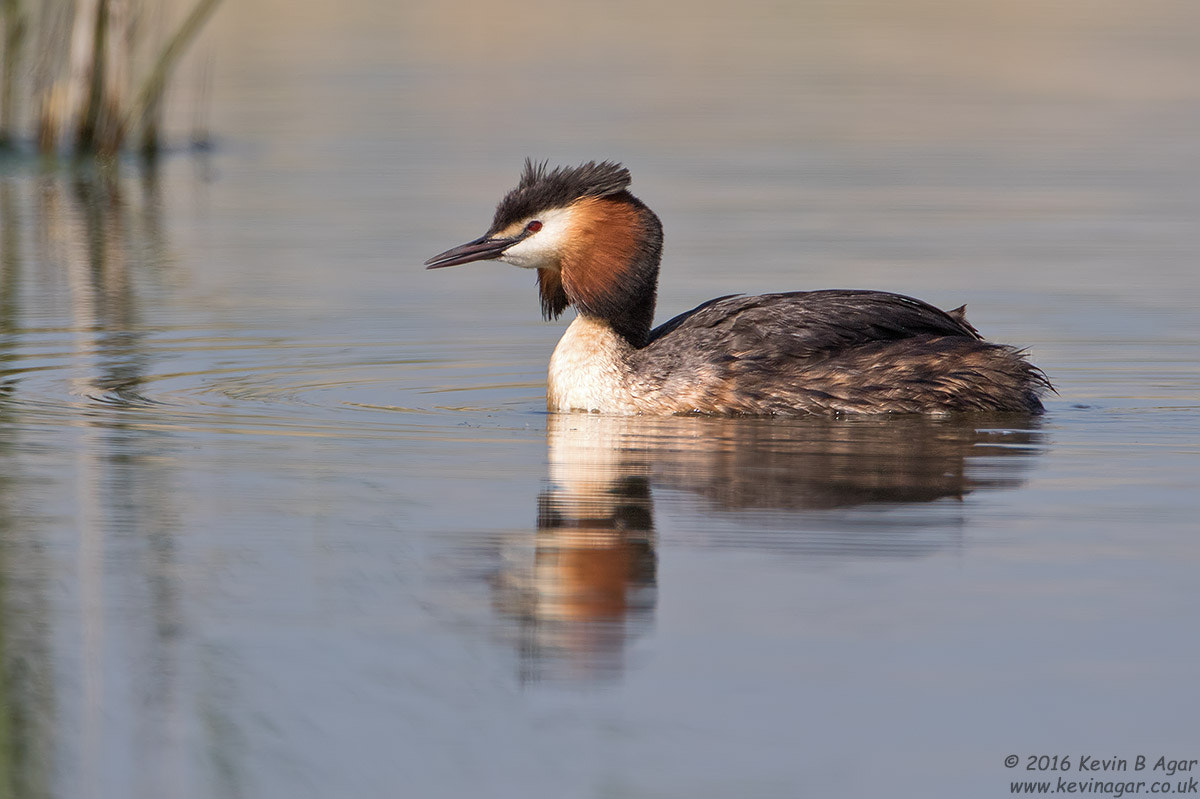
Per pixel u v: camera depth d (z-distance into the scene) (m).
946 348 13.52
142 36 34.62
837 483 11.17
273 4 52.34
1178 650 8.14
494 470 11.65
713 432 12.94
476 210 24.94
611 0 57.34
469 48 45.09
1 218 25.16
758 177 27.98
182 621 8.68
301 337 17.12
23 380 14.82
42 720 7.65
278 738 7.42
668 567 9.40
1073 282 19.83
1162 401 14.11
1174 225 23.72
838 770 7.03
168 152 31.28
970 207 25.25
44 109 31.28
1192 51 44.88
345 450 12.30
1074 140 31.97
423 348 16.72
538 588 9.09
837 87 39.28
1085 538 9.89
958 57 44.59
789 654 8.12
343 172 28.58
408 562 9.54
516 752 7.23
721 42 47.47
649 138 31.70
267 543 9.92
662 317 17.97
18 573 9.37
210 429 13.01
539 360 16.27
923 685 7.78
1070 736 7.29
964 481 11.24
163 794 7.07
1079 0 57.22
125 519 10.38
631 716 7.51
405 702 7.72
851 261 21.06
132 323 17.66
